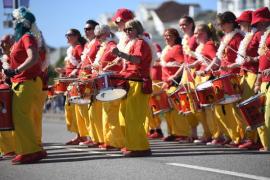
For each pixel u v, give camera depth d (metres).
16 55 12.81
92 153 14.64
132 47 13.84
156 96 16.75
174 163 12.84
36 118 14.24
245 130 15.38
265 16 14.86
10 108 12.83
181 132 17.89
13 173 12.05
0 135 14.37
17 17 13.02
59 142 18.06
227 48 15.64
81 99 15.29
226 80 14.73
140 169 12.18
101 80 13.79
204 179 11.08
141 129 13.87
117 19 15.34
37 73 12.92
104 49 15.54
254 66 15.01
